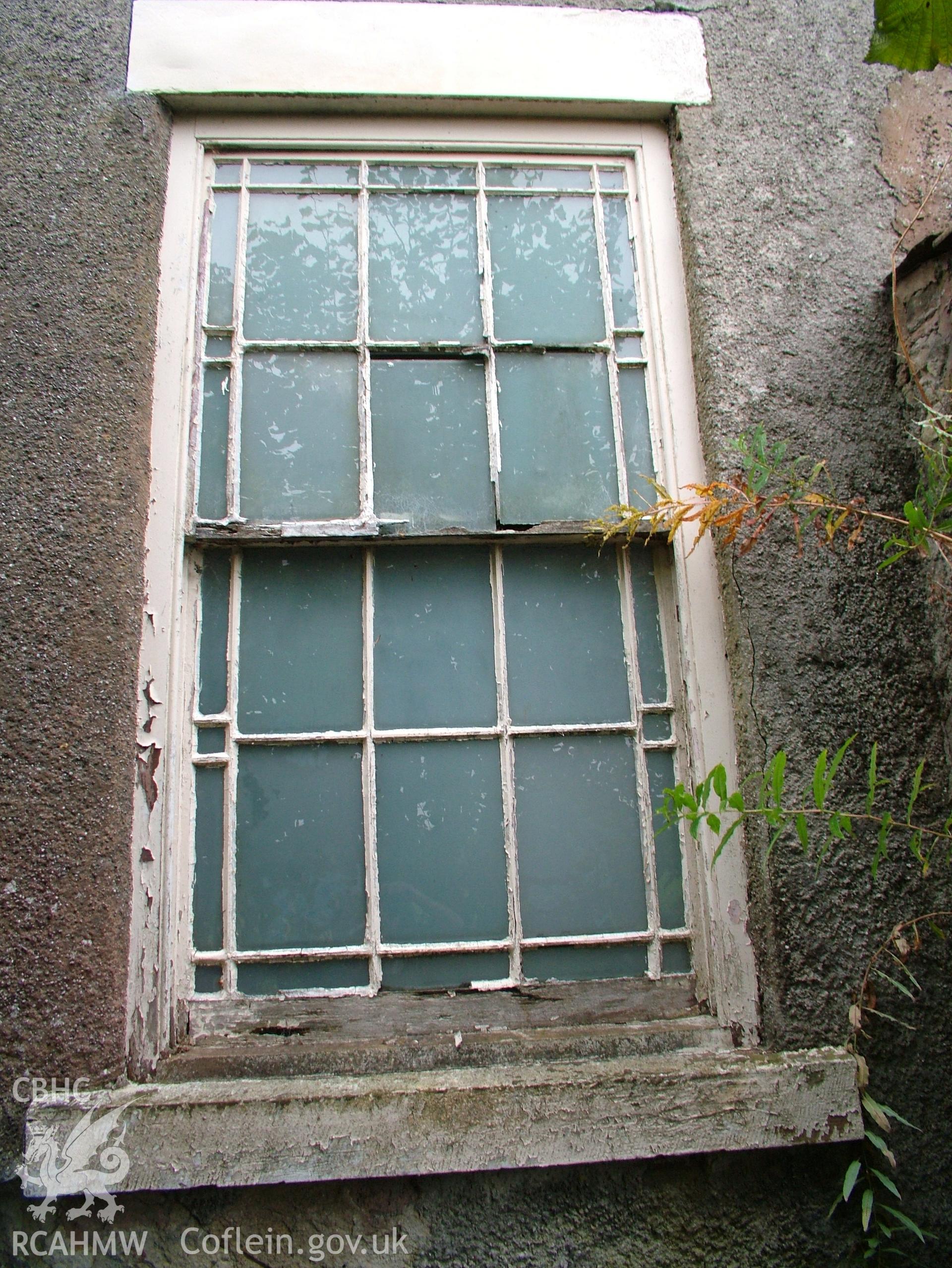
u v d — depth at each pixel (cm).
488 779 174
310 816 170
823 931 159
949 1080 156
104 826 152
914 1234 150
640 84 202
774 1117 146
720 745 172
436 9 203
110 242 179
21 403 167
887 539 178
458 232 200
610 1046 157
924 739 169
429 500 183
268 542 177
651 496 185
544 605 182
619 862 172
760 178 197
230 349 188
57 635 158
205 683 173
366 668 175
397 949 165
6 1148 138
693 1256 145
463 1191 146
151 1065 151
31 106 185
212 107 198
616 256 202
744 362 184
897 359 188
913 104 208
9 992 143
